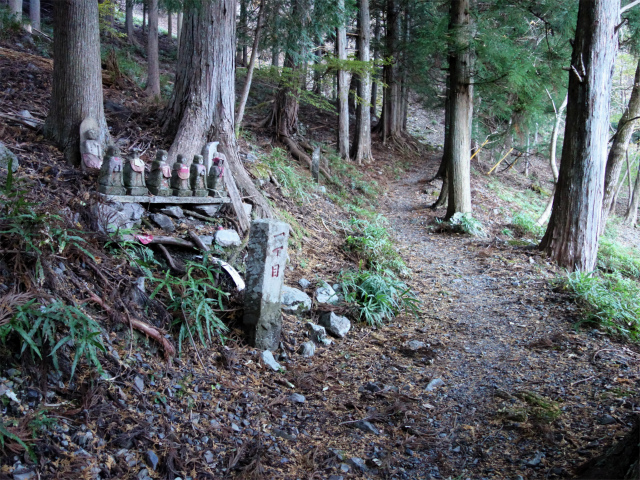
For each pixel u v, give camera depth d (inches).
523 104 641.0
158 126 315.0
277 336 194.1
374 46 840.3
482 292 299.3
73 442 111.5
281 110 563.8
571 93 349.7
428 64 770.2
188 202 241.4
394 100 903.1
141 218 216.7
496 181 834.2
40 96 305.3
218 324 179.3
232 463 125.0
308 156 539.2
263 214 294.7
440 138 1219.9
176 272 197.9
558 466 125.5
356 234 382.3
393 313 254.8
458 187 489.4
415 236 458.0
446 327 244.5
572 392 170.9
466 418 158.2
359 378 186.2
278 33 379.2
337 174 584.1
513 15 497.4
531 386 177.9
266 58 515.8
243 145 414.0
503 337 230.4
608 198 511.8
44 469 101.7
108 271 166.9
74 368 121.9
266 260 185.5
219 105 305.4
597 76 335.3
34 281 137.5
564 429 144.8
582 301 266.1
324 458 134.0
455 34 447.8
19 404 111.9
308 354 199.5
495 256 373.1
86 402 122.3
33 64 352.5
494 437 145.3
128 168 217.8
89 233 174.6
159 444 122.8
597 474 109.2
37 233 146.9
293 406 159.9
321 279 271.4
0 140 221.3
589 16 333.1
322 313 234.4
